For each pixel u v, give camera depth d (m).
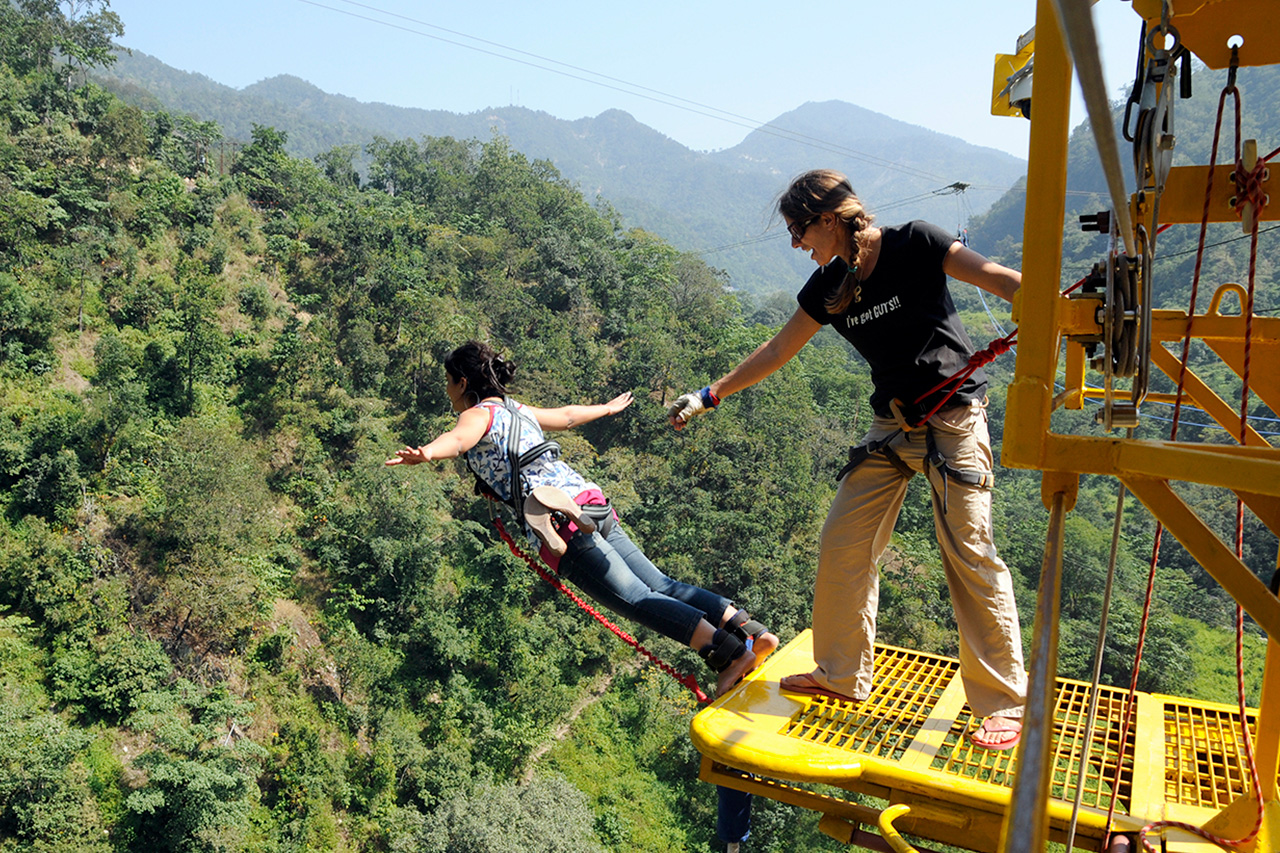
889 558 51.56
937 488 3.04
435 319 62.50
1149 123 1.87
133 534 41.97
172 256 60.38
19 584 39.22
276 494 49.75
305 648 42.06
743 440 61.25
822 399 86.94
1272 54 1.94
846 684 3.14
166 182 64.19
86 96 69.38
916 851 2.43
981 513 2.98
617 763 41.41
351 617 44.91
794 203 3.04
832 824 2.76
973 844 2.57
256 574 43.16
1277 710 2.36
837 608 3.18
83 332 51.91
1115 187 1.34
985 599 2.91
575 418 3.75
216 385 53.56
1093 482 68.81
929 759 2.70
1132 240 1.64
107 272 56.22
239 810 33.72
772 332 90.88
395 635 44.34
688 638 3.27
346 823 35.91
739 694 3.23
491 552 47.66
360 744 38.97
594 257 85.88
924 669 3.46
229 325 57.97
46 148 60.69
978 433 3.03
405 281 65.75
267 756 36.88
